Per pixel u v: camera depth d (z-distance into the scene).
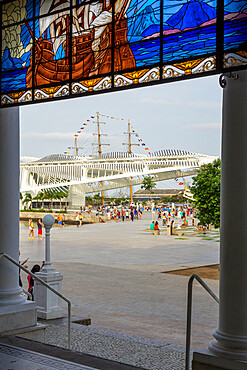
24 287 15.23
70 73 6.40
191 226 52.66
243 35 4.69
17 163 7.18
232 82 4.90
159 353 7.19
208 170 24.03
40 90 6.77
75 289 15.41
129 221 65.94
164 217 55.28
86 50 6.25
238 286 4.81
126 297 14.11
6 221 6.97
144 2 5.62
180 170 117.25
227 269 4.88
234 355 4.69
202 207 24.03
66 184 122.00
